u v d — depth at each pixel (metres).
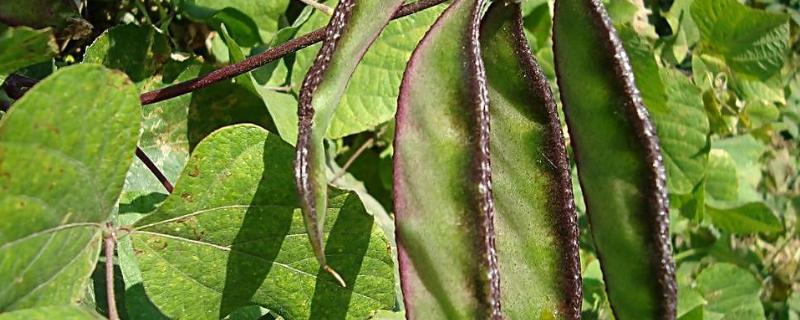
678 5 0.84
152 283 0.43
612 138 0.41
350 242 0.44
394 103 0.59
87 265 0.40
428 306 0.39
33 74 0.50
